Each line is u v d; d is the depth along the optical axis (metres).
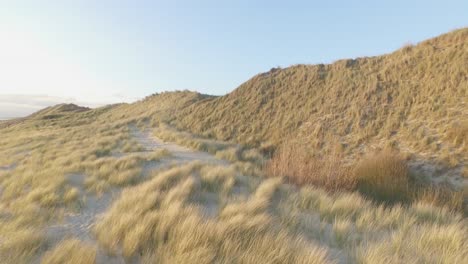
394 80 14.92
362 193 6.33
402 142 10.64
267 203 4.63
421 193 6.08
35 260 3.01
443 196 6.09
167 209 3.93
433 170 8.30
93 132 20.58
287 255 2.68
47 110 60.31
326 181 6.54
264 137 16.55
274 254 2.72
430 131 10.42
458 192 6.30
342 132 13.36
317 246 3.11
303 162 7.54
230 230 3.19
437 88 12.30
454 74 12.18
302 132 15.09
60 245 3.03
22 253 3.04
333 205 4.65
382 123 12.53
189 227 3.19
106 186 6.12
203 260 2.56
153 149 13.52
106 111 44.06
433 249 3.22
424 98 12.40
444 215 4.57
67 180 6.57
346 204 4.68
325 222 4.17
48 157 10.62
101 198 5.52
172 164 8.58
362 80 16.61
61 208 4.69
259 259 2.62
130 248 2.92
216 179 6.30
